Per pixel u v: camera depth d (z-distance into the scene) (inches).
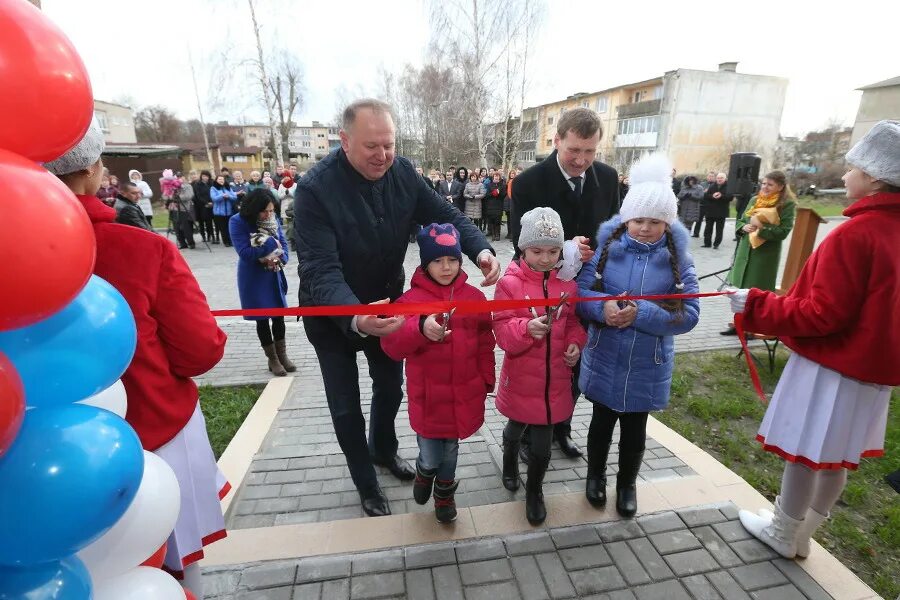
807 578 83.7
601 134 100.1
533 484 95.1
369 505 99.3
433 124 1359.5
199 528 64.1
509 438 103.0
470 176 548.1
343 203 89.3
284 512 102.6
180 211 475.2
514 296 91.2
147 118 2226.9
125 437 37.9
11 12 30.2
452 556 87.4
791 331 75.9
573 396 113.9
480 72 804.6
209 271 378.3
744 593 80.9
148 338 54.6
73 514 33.5
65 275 30.7
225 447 129.5
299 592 80.4
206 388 162.9
